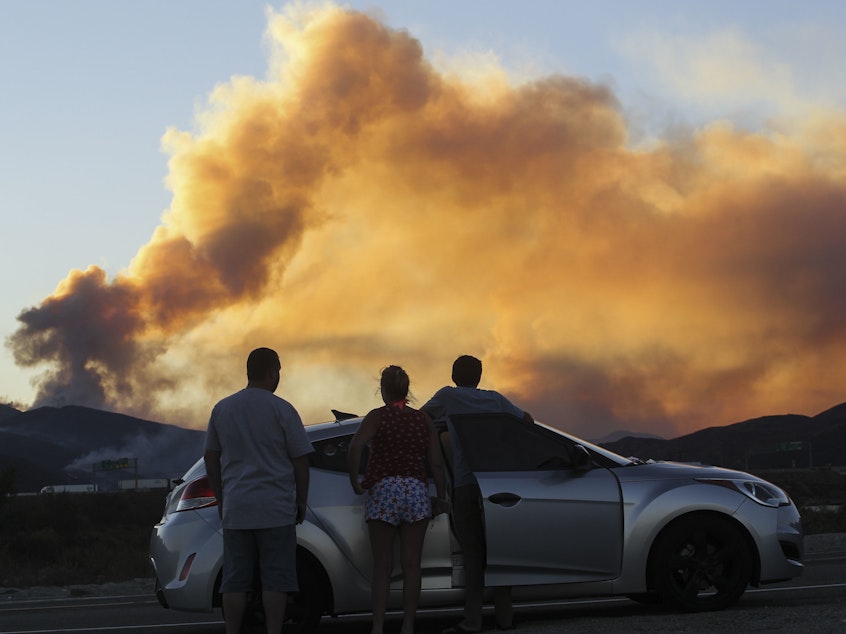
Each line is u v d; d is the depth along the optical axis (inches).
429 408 336.2
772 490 350.0
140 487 5880.9
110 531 1401.3
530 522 321.7
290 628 315.0
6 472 1363.2
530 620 351.9
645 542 331.0
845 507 1071.6
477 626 316.2
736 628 283.7
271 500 263.7
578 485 330.0
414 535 293.6
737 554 336.2
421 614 400.5
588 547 326.6
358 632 350.3
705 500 335.9
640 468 343.6
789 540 341.7
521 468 328.8
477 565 318.3
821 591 403.2
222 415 269.1
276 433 266.5
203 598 314.3
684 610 333.7
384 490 291.9
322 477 325.1
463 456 324.8
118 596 570.3
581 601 407.5
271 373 275.9
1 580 768.3
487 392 338.6
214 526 319.3
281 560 264.2
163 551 322.3
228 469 267.1
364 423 296.5
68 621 420.5
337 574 315.3
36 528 1375.5
